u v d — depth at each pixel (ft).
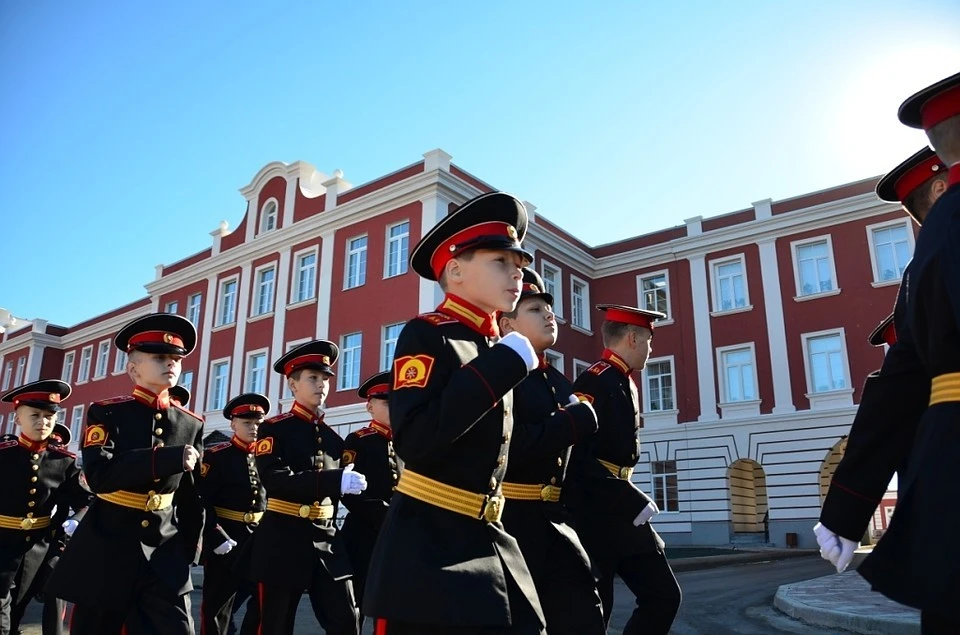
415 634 8.27
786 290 76.89
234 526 22.59
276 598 17.06
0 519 20.48
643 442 82.02
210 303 90.53
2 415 125.49
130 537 14.62
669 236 86.74
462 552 8.57
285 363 19.83
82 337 120.67
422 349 8.97
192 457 14.48
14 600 20.98
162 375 16.03
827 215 75.41
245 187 90.99
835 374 73.10
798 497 71.97
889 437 8.20
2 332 136.56
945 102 7.66
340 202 79.20
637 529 13.89
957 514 6.48
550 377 13.66
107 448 15.07
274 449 18.12
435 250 10.18
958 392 6.93
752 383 77.30
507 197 9.87
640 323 15.65
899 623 22.94
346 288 75.20
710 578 46.01
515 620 8.82
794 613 28.53
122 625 14.69
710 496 76.69
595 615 11.66
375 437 21.85
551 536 11.84
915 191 9.64
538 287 13.91
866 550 64.03
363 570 20.54
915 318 7.37
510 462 11.27
